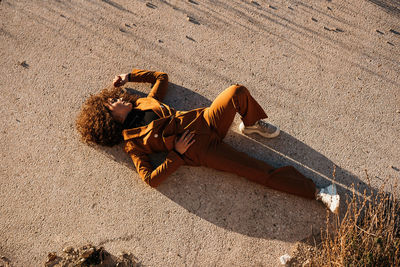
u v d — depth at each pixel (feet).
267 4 11.32
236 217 9.27
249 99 8.72
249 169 8.86
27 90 10.73
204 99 10.44
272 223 9.14
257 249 8.96
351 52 10.65
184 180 9.65
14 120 10.46
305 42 10.84
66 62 10.99
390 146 9.64
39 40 11.27
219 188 9.53
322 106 10.13
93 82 10.75
